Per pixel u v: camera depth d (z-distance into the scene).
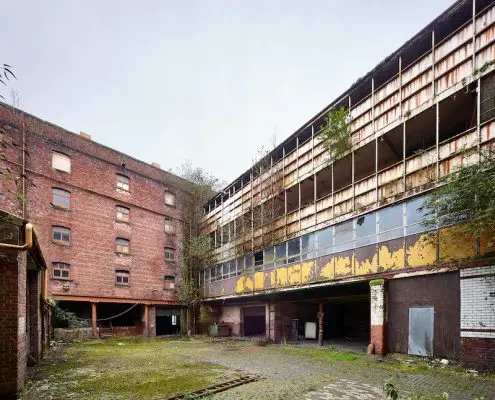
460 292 9.77
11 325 7.16
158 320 28.48
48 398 7.16
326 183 18.31
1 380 7.05
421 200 11.17
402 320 11.42
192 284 27.06
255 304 21.86
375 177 13.06
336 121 15.05
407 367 9.91
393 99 12.79
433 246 10.60
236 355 13.66
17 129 19.69
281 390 7.62
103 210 23.34
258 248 20.27
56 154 21.52
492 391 7.16
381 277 12.30
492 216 8.12
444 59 10.98
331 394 7.23
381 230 12.56
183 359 12.58
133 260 24.48
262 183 20.58
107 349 15.98
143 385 8.25
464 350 9.45
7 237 7.19
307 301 18.41
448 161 10.52
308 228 16.42
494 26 9.67
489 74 9.69
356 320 20.00
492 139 9.38
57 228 20.88
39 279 11.61
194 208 29.22
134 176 25.78
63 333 19.66
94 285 21.98
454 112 11.78
